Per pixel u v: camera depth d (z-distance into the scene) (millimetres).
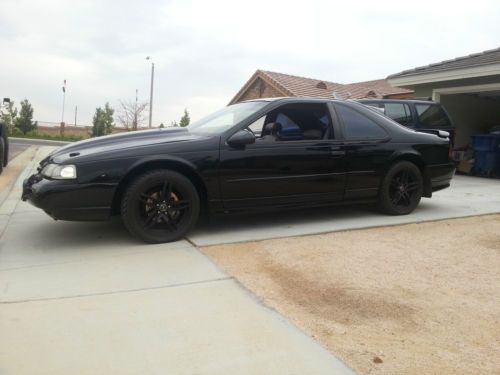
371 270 3980
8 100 15703
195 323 2963
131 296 3387
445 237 5039
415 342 2785
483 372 2477
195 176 4840
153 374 2400
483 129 14523
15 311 3135
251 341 2740
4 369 2436
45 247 4664
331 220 5719
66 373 2408
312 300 3350
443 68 12352
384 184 5812
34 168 11359
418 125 9906
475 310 3236
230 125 5133
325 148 5355
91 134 39938
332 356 2588
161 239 4715
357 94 25422
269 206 5160
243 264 4094
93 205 4461
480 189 9016
